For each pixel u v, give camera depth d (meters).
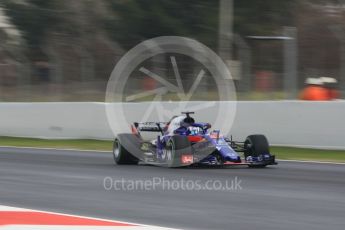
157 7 119.75
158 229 20.22
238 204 25.53
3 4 121.06
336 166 40.50
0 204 25.69
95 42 90.69
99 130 61.84
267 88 62.38
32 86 72.31
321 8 102.44
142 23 117.94
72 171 37.62
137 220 22.17
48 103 65.31
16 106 67.94
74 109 63.53
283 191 29.06
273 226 21.03
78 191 29.33
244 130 53.84
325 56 76.06
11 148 56.78
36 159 45.66
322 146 48.94
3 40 112.19
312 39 80.69
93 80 71.62
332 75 69.06
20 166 40.62
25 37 113.75
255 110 53.03
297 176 34.78
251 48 84.94
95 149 55.34
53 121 65.00
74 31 109.31
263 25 117.75
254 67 82.19
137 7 118.75
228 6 77.25
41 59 109.56
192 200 26.59
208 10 121.31
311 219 22.23
